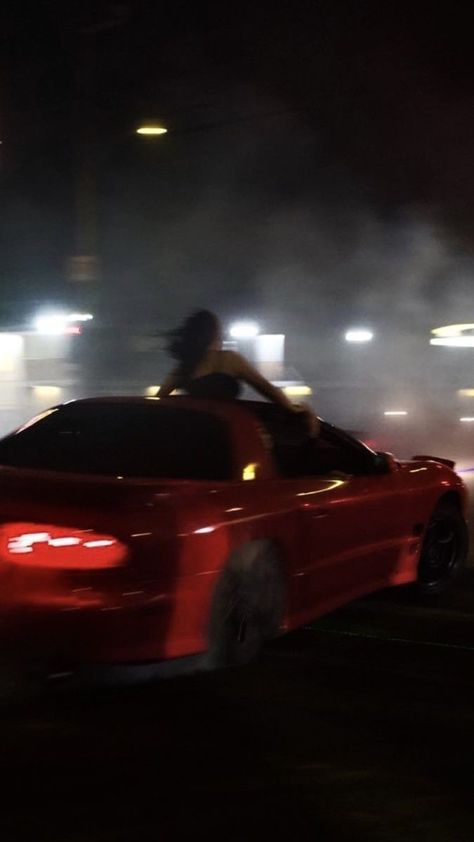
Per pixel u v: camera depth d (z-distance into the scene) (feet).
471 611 24.67
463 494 26.20
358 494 21.97
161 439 19.77
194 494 18.03
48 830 13.03
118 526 16.67
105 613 16.46
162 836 12.93
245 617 18.97
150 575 16.92
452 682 18.98
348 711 17.30
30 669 16.83
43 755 15.29
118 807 13.67
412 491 23.99
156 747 15.65
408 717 17.11
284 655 20.39
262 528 18.98
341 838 12.99
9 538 16.72
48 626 16.47
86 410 20.59
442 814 13.71
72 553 16.52
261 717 16.92
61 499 16.96
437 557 25.66
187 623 17.60
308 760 15.30
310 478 20.98
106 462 19.58
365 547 22.45
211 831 13.08
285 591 19.98
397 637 22.08
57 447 20.08
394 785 14.55
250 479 19.51
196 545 17.54
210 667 18.37
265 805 13.83
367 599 25.58
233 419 19.94
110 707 17.26
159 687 18.16
